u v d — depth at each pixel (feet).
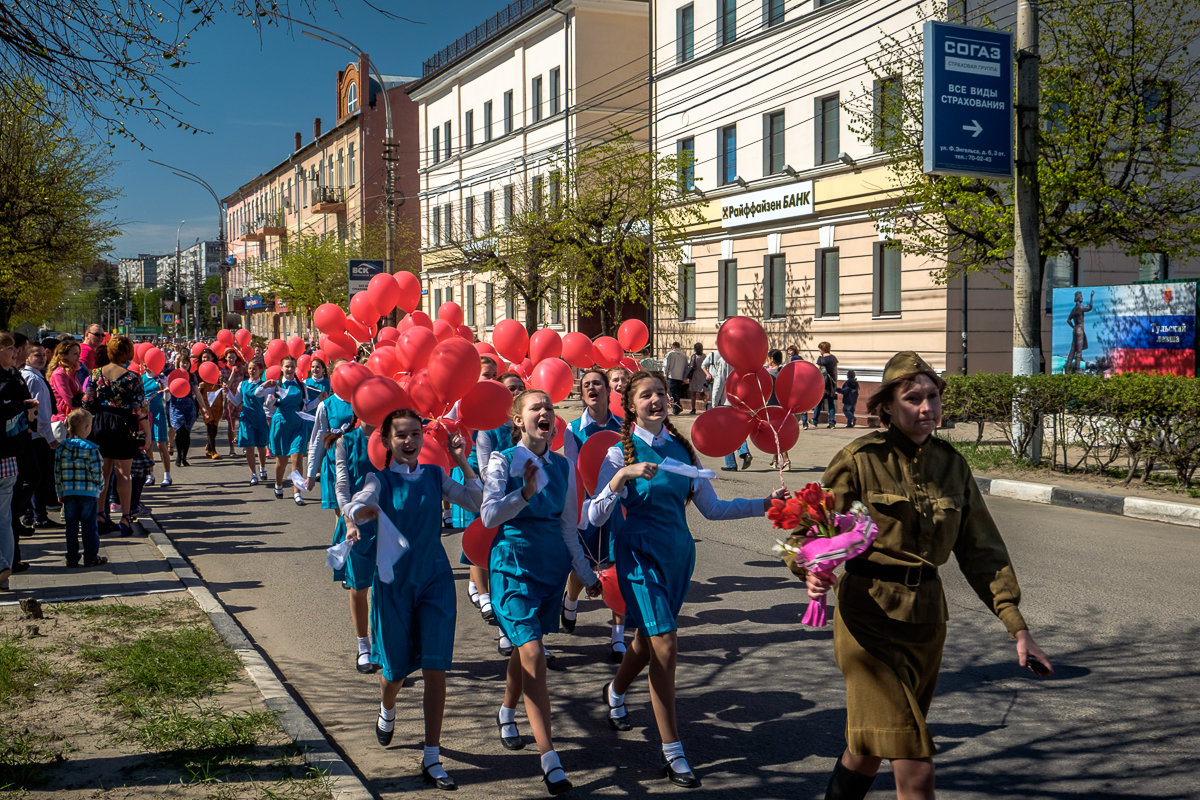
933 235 62.18
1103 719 15.64
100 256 91.81
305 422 41.55
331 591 25.80
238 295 256.11
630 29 106.93
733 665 18.97
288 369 41.86
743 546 30.53
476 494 14.92
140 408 32.68
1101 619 21.07
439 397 17.83
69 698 16.62
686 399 84.79
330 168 183.42
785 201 76.95
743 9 80.84
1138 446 36.96
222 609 22.44
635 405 14.85
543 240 87.35
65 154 78.23
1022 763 14.10
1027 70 43.16
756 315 81.56
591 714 16.72
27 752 14.24
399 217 163.02
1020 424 42.65
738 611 22.81
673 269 90.43
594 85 105.50
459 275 136.46
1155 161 53.11
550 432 14.78
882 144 57.31
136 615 21.80
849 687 10.36
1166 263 71.15
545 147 111.75
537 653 13.79
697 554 29.32
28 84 19.43
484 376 25.96
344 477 18.93
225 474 50.78
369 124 164.45
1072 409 40.01
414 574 14.11
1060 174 49.29
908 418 10.35
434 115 142.82
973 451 45.32
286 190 213.05
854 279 71.26
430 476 14.53
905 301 66.44
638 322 28.73
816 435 62.44
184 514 38.17
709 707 16.79
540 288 90.74
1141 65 52.49
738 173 82.89
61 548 29.96
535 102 114.32
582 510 15.90
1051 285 68.18
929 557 10.27
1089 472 40.16
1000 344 65.36
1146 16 54.60
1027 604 22.29
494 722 16.47
